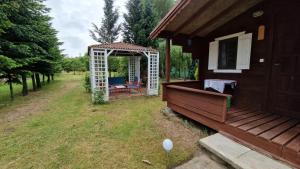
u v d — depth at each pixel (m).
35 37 8.21
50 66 11.72
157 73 8.79
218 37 4.88
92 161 2.66
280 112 3.41
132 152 2.91
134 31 14.98
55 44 12.07
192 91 3.67
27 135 3.75
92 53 6.80
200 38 5.45
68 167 2.52
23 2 7.33
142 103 6.91
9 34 7.06
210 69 5.16
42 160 2.72
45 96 8.79
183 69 14.58
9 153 2.97
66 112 5.65
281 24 3.32
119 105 6.60
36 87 12.05
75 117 5.06
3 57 5.63
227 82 4.21
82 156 2.82
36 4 8.02
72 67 29.97
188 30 4.80
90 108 6.15
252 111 3.72
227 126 2.94
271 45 3.48
